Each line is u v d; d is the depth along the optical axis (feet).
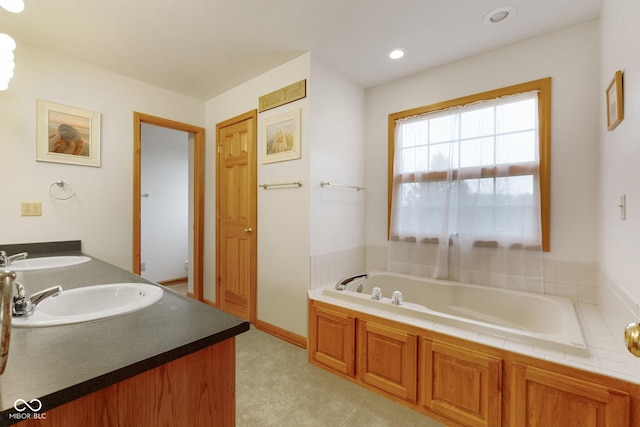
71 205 7.96
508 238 7.35
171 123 10.15
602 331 5.15
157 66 8.46
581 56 6.57
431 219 8.59
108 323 2.85
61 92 7.76
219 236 10.57
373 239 9.96
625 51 4.54
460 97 8.15
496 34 6.97
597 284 6.34
